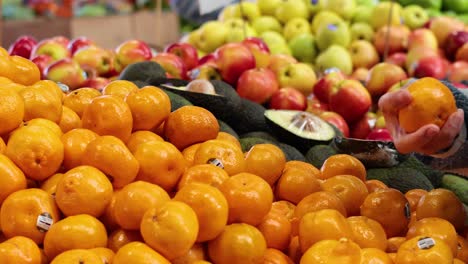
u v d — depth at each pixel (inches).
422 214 38.5
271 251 34.4
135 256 30.0
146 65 63.5
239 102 59.2
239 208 33.6
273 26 96.8
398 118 38.3
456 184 50.7
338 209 37.2
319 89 70.9
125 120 37.4
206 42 90.9
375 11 95.6
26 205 32.7
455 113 36.6
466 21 107.8
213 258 32.9
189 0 115.1
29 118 38.2
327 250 31.7
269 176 39.6
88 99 42.8
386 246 35.8
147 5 195.8
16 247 30.5
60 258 30.1
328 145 56.4
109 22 185.2
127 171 34.6
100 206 33.4
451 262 32.1
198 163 37.7
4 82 40.5
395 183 49.4
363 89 68.6
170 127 40.4
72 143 36.4
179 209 30.8
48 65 70.5
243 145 52.5
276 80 72.4
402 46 92.0
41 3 181.2
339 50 88.7
